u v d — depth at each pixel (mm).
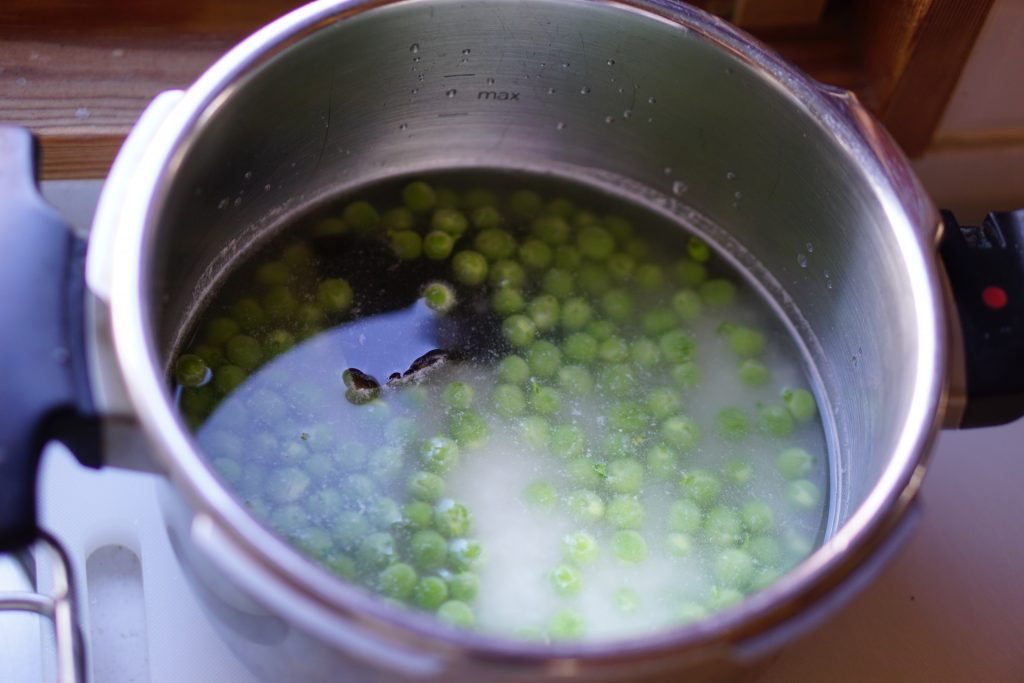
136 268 597
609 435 703
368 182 745
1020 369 631
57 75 745
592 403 713
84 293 599
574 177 762
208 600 626
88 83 745
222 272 710
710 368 726
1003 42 759
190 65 754
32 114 734
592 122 736
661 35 684
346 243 732
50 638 681
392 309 721
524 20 688
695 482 693
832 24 792
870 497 595
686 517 686
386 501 671
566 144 750
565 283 739
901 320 643
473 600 657
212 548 569
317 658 600
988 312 640
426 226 743
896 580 726
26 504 574
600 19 685
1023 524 744
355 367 704
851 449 690
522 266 742
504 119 740
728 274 746
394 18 672
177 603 701
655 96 712
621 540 676
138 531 715
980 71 770
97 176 749
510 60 708
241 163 680
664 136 729
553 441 696
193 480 574
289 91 673
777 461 703
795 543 685
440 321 721
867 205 661
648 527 686
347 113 706
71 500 718
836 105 663
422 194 748
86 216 764
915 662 709
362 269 728
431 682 573
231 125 655
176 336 690
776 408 714
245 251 717
